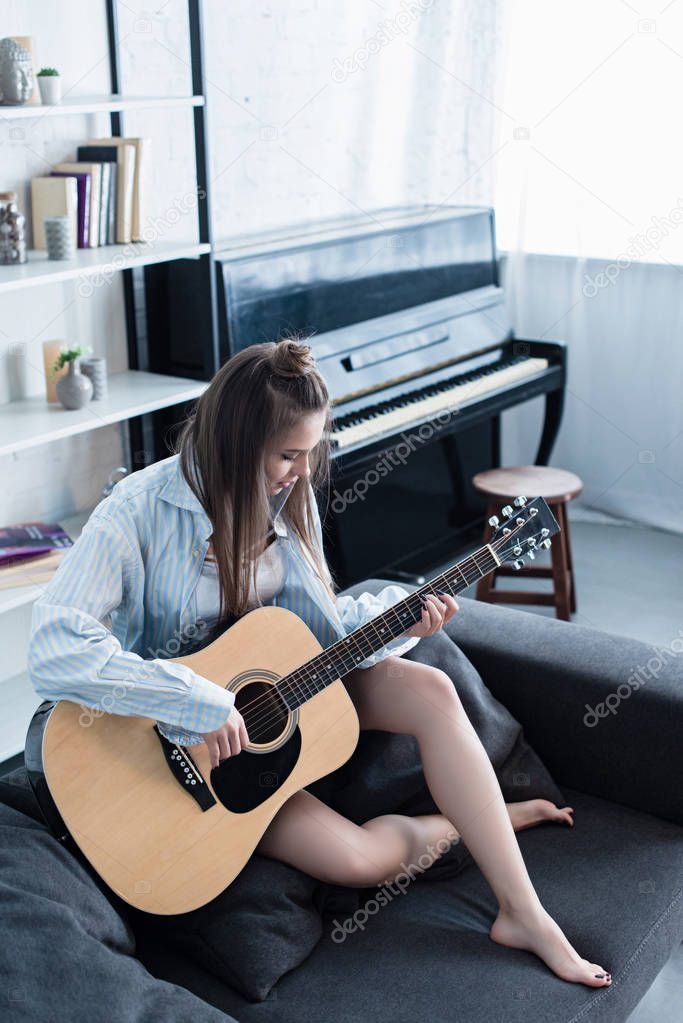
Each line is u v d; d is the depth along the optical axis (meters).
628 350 3.95
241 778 1.56
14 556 2.53
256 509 1.59
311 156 3.47
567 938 1.52
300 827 1.57
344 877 1.56
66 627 1.49
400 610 1.67
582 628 2.00
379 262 3.28
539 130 3.90
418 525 3.70
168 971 1.48
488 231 3.75
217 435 1.56
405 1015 1.38
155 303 2.89
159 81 2.93
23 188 2.62
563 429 4.18
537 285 4.09
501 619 2.04
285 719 1.62
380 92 3.63
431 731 1.66
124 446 3.02
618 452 4.09
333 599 1.77
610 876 1.64
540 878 1.64
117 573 1.57
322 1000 1.41
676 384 3.90
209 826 1.51
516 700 1.93
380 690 1.71
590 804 1.85
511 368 3.56
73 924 1.32
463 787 1.61
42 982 1.24
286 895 1.51
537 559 3.69
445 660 1.85
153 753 1.51
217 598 1.67
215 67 3.09
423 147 3.83
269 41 3.23
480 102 3.89
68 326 2.80
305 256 3.03
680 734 1.76
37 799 1.50
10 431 2.45
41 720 1.51
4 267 2.41
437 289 3.53
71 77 2.67
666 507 4.04
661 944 1.56
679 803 1.78
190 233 3.15
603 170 3.83
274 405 1.54
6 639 2.78
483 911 1.60
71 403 2.61
